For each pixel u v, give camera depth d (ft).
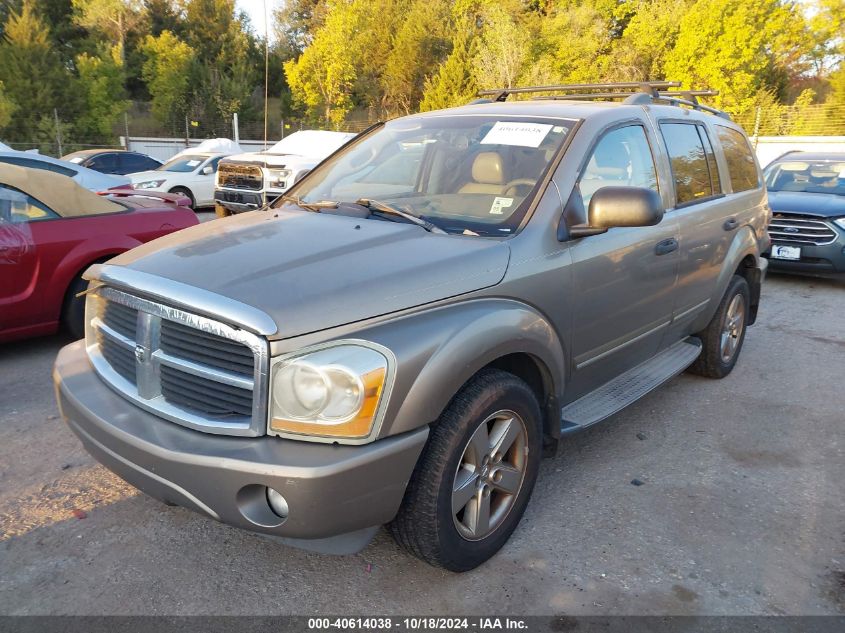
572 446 13.24
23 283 16.70
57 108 107.76
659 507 11.05
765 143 81.82
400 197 11.21
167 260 8.77
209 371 7.69
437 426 8.25
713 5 104.94
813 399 15.97
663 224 12.67
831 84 133.08
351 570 9.30
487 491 9.09
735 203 16.03
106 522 10.27
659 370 13.82
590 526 10.43
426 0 146.10
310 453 7.22
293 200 12.00
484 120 12.07
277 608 8.52
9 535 9.87
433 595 8.82
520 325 9.02
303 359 7.30
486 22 131.34
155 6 160.35
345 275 8.13
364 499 7.46
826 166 32.12
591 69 116.98
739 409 15.28
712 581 9.20
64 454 12.34
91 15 147.84
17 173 17.15
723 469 12.41
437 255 8.84
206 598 8.67
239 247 9.05
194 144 111.86
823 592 9.04
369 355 7.45
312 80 119.34
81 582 8.91
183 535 10.00
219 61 130.11
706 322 15.78
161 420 8.06
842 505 11.26
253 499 7.43
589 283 10.61
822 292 27.91
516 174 10.64
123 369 8.82
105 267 9.15
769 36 110.73
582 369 11.19
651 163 12.82
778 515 10.90
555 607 8.63
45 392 15.26
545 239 9.87
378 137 13.14
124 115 121.19
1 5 140.26
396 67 143.02
